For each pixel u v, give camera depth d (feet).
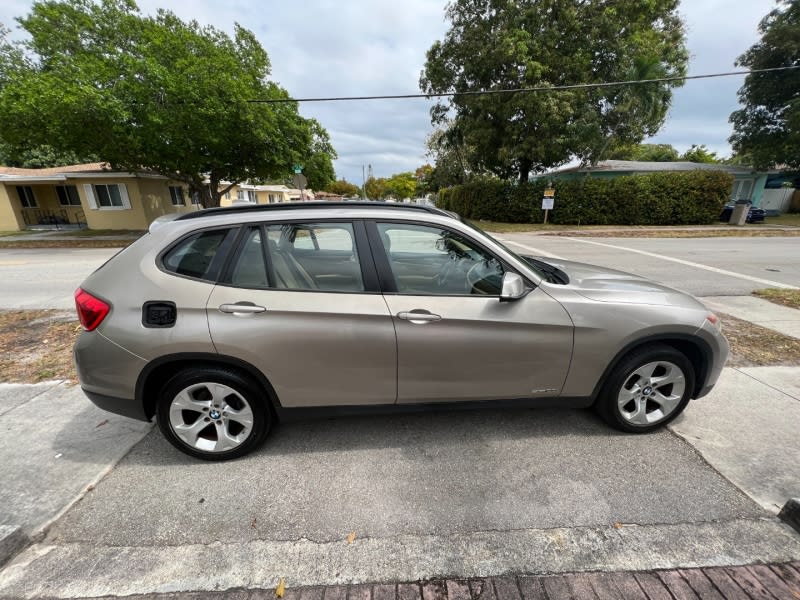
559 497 6.99
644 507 6.74
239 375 7.57
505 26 58.29
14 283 25.14
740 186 85.92
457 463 7.89
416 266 8.28
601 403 8.68
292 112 51.13
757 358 12.58
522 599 5.17
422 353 7.60
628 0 56.34
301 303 7.30
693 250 38.45
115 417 9.53
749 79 74.02
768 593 5.23
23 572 5.57
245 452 8.02
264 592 5.28
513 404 8.34
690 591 5.26
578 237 51.88
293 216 7.65
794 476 7.44
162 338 7.12
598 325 7.86
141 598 5.18
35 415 9.60
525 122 59.52
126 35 46.21
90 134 41.78
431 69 67.77
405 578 5.50
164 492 7.14
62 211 73.92
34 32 44.09
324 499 6.97
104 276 7.50
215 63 42.06
